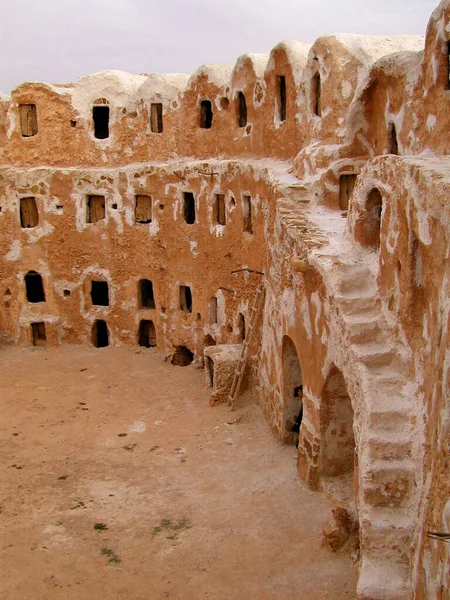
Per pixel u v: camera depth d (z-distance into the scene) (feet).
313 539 34.60
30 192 67.77
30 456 46.68
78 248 68.85
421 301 27.76
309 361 38.29
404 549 26.84
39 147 68.64
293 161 50.06
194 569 33.24
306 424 39.45
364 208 34.32
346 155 43.45
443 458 22.99
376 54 44.62
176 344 65.77
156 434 49.80
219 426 50.34
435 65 32.94
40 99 67.51
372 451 27.66
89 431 50.75
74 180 67.41
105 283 71.05
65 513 39.11
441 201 24.47
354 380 30.14
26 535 36.81
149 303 70.03
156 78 64.64
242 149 57.98
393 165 30.48
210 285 61.21
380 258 32.22
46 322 69.51
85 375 62.54
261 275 51.37
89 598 31.55
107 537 36.42
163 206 64.54
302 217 41.88
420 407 27.32
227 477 42.34
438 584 22.26
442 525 22.40
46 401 56.65
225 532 36.09
